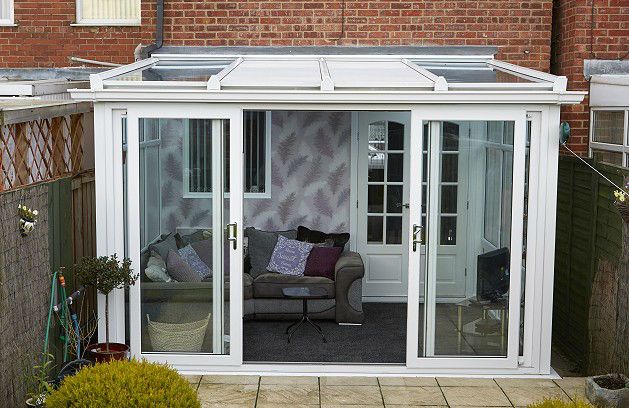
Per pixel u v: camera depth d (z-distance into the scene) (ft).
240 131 26.99
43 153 27.12
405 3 36.11
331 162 38.86
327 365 27.89
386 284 39.01
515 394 25.89
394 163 38.70
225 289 27.58
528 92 26.17
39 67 38.75
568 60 35.17
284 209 38.99
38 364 24.54
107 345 26.12
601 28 34.14
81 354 27.66
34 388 23.43
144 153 27.09
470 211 27.30
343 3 36.06
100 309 27.61
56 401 19.16
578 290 31.19
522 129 26.81
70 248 28.14
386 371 27.76
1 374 21.75
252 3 36.01
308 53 36.09
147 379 19.39
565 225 32.94
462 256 27.43
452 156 27.09
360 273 34.60
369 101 26.45
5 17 38.99
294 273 35.88
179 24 36.17
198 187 27.30
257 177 38.99
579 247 31.14
